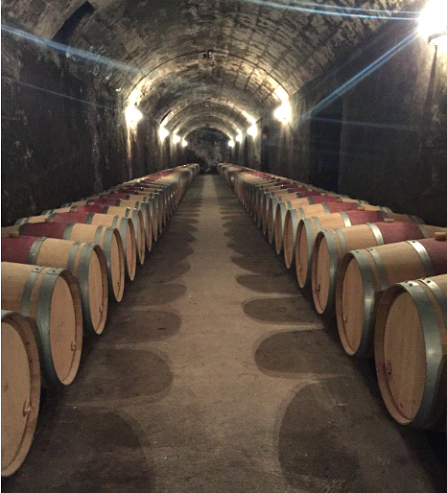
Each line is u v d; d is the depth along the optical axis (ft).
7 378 6.70
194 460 7.70
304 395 9.75
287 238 19.56
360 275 10.03
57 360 9.05
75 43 24.26
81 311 10.11
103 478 7.29
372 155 23.04
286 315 14.55
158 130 69.36
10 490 7.02
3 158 16.90
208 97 70.23
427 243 10.27
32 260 10.91
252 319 14.21
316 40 28.07
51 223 13.73
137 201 22.36
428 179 17.54
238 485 7.13
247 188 39.50
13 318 6.79
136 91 43.06
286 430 8.51
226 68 46.68
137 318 14.32
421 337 7.38
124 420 8.82
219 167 114.73
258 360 11.40
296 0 23.81
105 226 14.48
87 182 28.78
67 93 24.71
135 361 11.35
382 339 8.87
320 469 7.48
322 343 12.42
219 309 15.14
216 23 31.65
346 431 8.48
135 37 29.71
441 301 7.10
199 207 44.37
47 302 8.27
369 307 9.53
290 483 7.18
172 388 10.04
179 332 13.20
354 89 25.46
